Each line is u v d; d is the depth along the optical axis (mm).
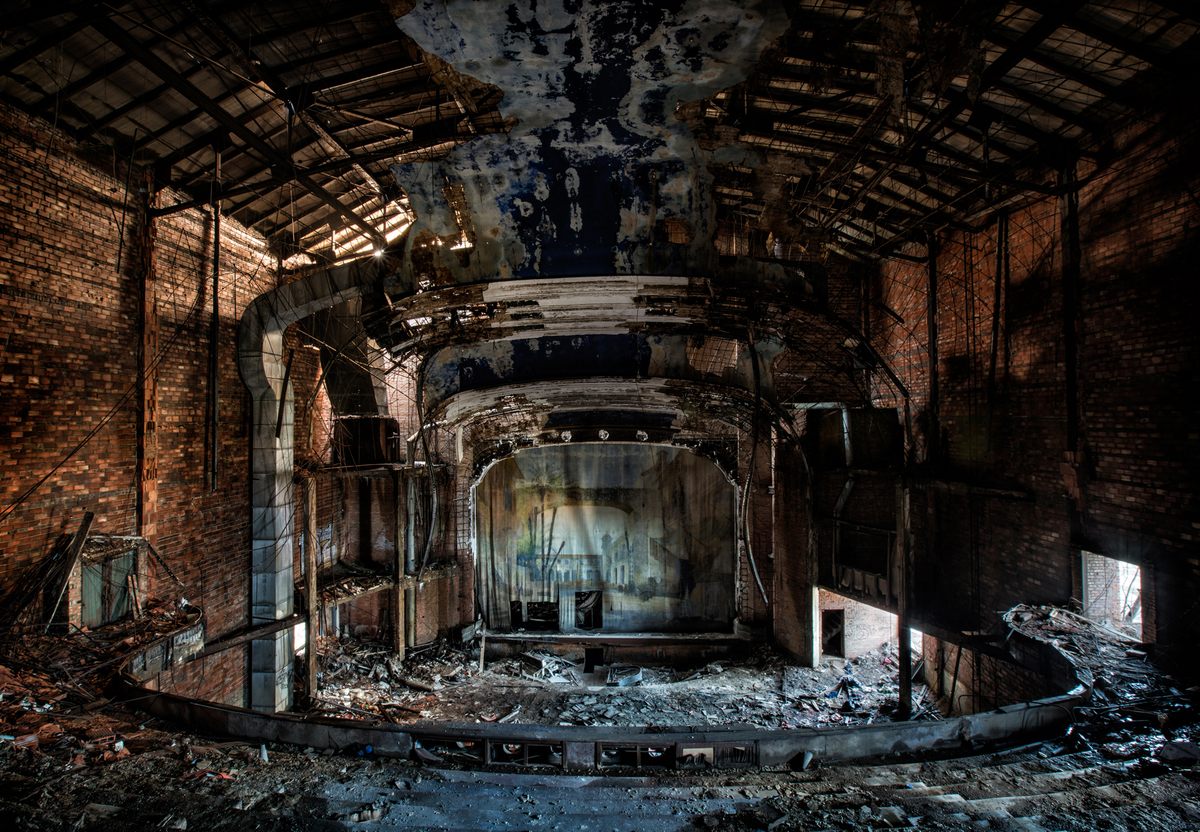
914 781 5680
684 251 9719
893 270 15641
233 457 12070
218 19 7516
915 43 7016
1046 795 5016
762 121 10008
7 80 7477
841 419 15805
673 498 20312
